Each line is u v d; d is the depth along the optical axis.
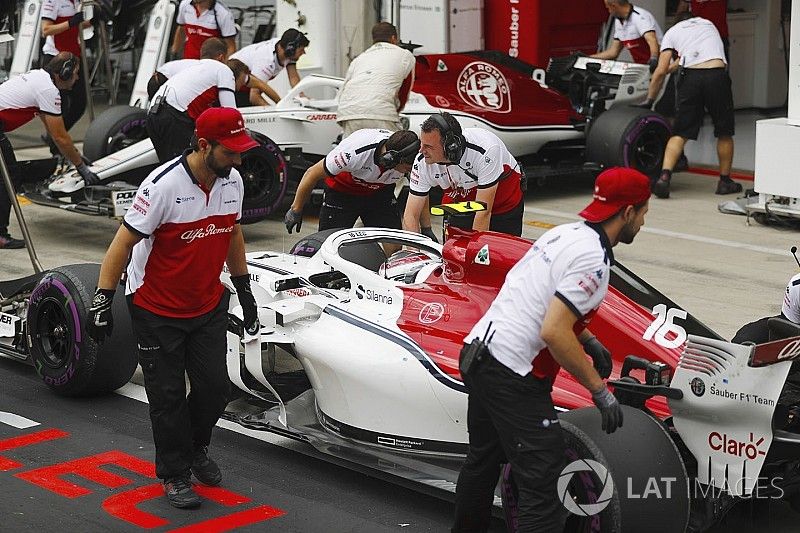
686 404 4.68
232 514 5.47
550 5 14.77
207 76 9.85
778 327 5.11
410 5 15.09
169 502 5.59
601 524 4.51
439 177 7.27
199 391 5.57
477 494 4.79
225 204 5.36
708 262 9.98
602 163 12.51
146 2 15.84
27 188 11.09
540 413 4.43
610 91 13.02
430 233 7.62
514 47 14.96
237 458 6.18
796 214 10.95
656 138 12.71
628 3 13.52
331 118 11.28
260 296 6.50
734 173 13.95
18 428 6.57
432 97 11.89
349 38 14.67
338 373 5.79
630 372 5.26
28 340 7.14
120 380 6.96
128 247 5.24
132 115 11.76
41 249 10.56
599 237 4.29
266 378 6.15
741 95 17.61
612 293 5.48
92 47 15.97
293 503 5.60
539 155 12.84
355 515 5.46
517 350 4.38
